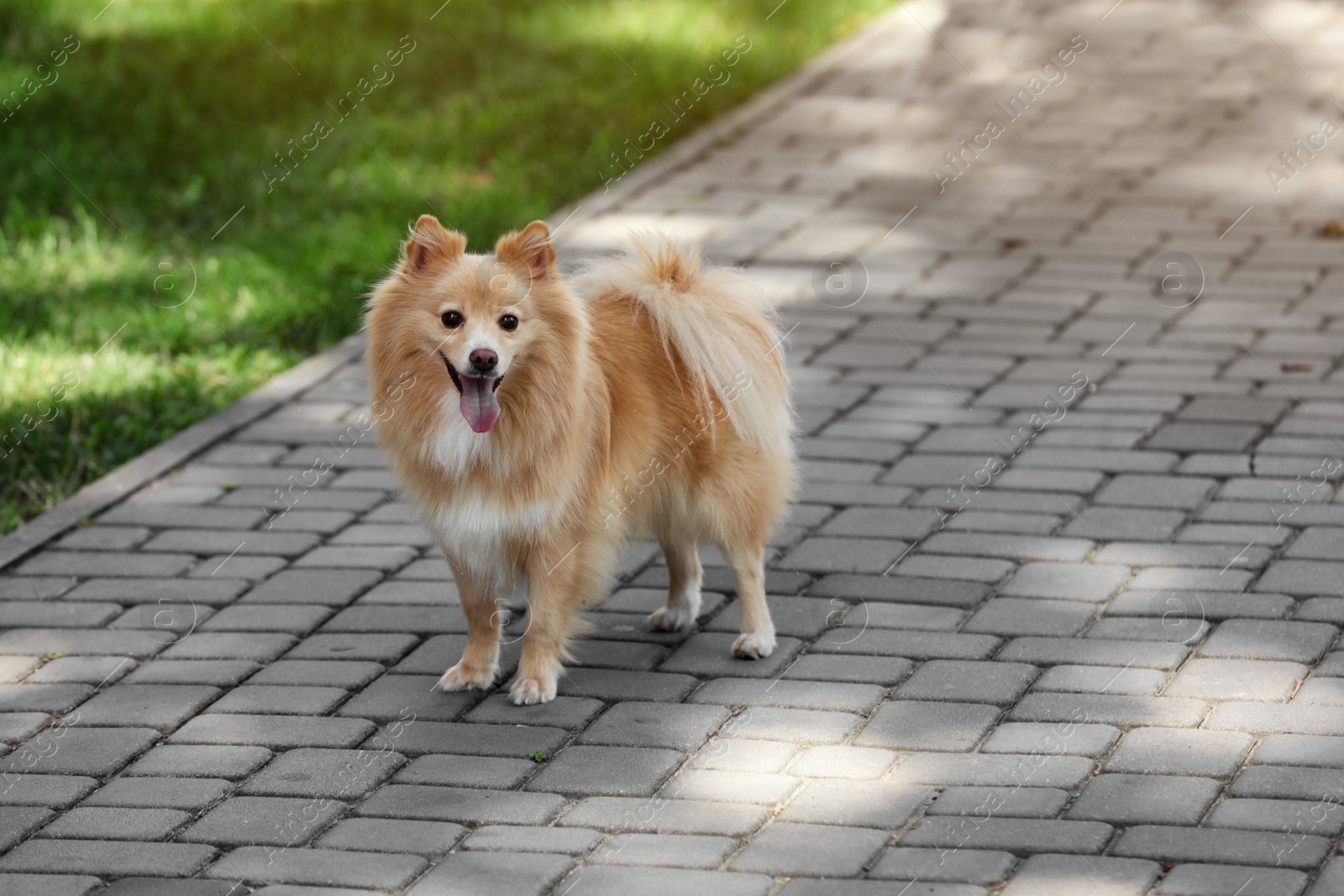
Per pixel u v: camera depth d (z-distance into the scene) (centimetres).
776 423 764
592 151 1545
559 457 693
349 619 809
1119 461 941
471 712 709
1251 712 667
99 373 1120
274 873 579
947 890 550
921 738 661
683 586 782
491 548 702
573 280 792
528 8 2009
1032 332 1147
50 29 1900
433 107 1692
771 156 1541
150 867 586
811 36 1927
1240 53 1808
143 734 694
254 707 716
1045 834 583
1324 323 1129
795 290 1230
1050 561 828
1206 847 569
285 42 1878
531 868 574
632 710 702
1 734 696
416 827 609
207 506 949
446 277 684
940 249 1311
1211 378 1052
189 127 1599
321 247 1332
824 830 592
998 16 1992
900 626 771
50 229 1367
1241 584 787
